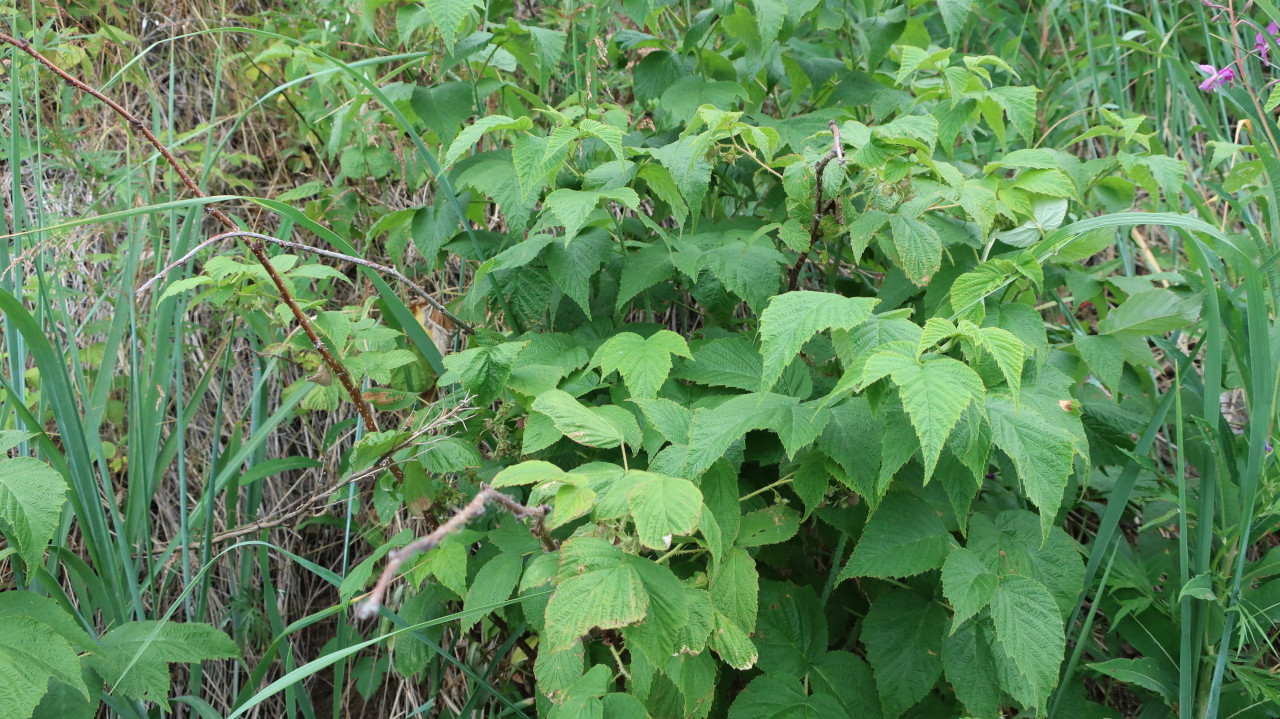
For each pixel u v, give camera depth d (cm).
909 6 197
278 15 264
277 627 198
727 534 135
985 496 171
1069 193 158
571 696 125
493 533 160
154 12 279
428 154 177
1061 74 298
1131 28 325
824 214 159
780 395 142
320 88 229
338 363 158
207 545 188
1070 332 199
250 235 142
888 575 142
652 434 146
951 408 106
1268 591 157
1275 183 174
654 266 164
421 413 166
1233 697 161
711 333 179
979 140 270
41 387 179
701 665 129
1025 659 129
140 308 235
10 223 242
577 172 170
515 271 176
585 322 190
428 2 160
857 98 198
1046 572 147
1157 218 141
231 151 277
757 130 146
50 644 131
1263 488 161
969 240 167
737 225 183
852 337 129
